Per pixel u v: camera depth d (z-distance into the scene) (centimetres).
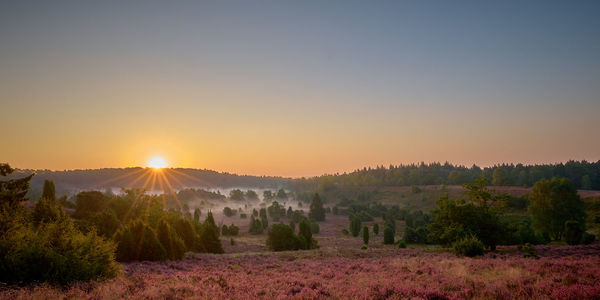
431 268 1814
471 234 3416
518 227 5612
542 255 2844
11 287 1230
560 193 6500
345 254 3441
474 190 4081
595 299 998
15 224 1560
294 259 3003
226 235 11812
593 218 9331
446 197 4156
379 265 2116
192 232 4941
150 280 1559
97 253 1565
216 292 1225
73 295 1152
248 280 1561
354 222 11506
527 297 1037
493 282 1327
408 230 9050
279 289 1290
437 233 4050
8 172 2153
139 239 2742
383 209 18838
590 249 3178
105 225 4056
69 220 1689
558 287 1162
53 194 6769
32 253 1368
